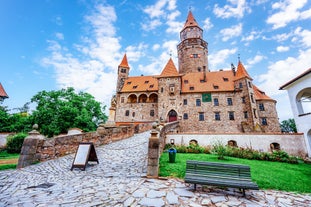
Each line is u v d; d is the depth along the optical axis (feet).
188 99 104.01
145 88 121.19
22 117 85.05
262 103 98.89
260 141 44.16
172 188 17.42
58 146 35.55
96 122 104.22
